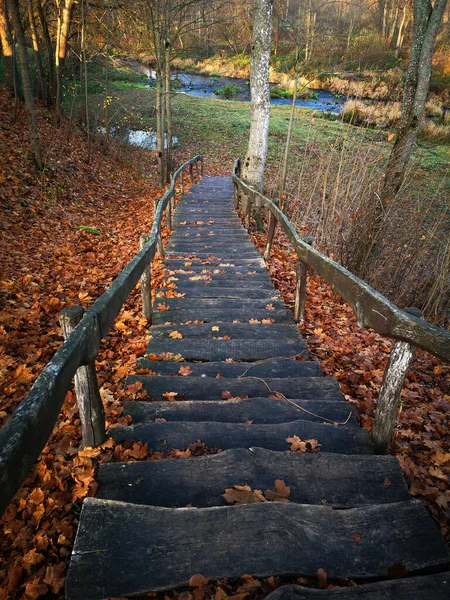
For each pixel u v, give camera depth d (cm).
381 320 268
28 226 880
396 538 198
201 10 1686
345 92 3158
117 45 1850
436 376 487
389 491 234
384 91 1830
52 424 173
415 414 378
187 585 178
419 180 1078
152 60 3988
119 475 237
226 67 4334
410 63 739
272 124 2556
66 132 1606
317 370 396
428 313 705
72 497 240
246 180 1161
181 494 227
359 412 346
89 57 1897
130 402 316
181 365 395
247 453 251
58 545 216
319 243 838
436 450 321
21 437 143
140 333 482
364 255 753
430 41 702
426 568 188
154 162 2011
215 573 181
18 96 1625
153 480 234
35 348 448
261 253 850
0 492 126
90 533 194
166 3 1431
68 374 199
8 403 363
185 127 2644
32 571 205
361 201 774
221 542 192
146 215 1192
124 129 2277
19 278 632
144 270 461
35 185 1073
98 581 177
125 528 197
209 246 843
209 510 205
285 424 288
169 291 589
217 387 353
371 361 468
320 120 2466
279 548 191
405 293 761
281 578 184
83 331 228
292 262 823
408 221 780
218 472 239
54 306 560
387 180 774
